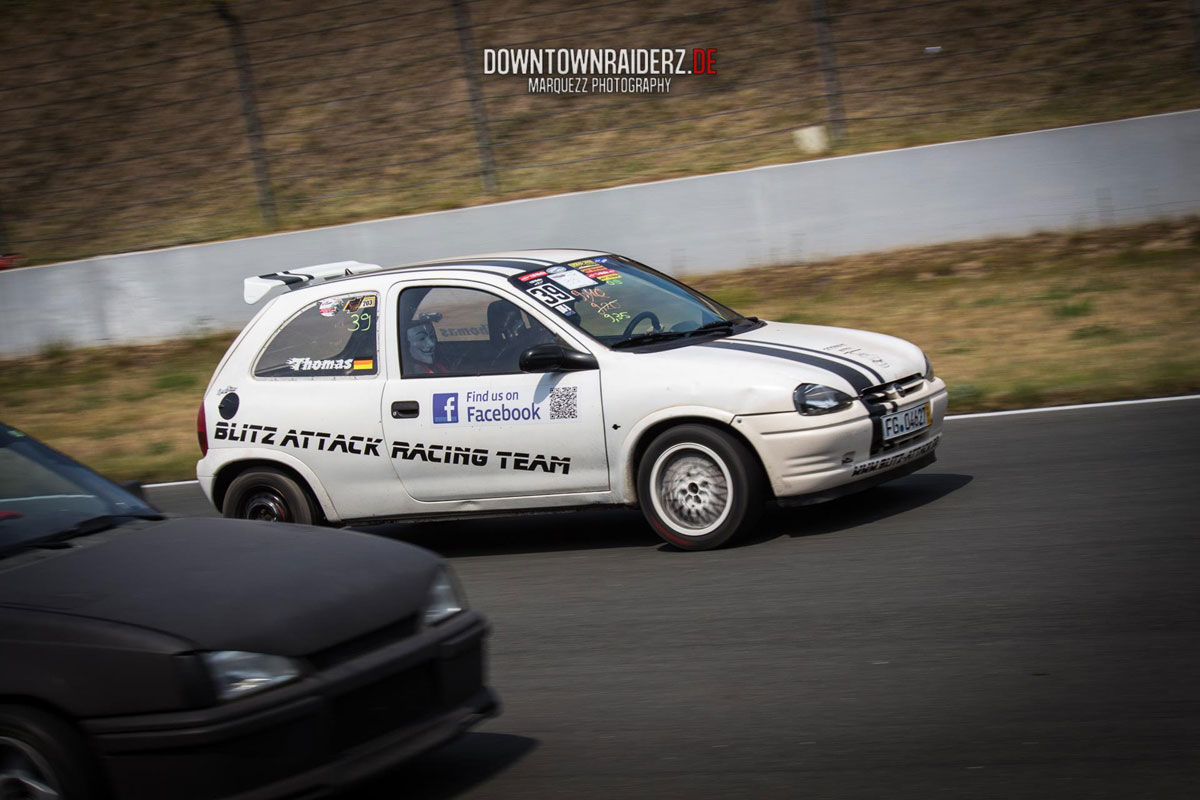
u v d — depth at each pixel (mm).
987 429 11305
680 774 5016
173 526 5457
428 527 10609
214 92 28156
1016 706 5324
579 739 5527
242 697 4211
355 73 26625
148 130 27500
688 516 8453
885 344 9227
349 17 29531
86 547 5121
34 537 5285
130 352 19391
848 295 16672
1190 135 16594
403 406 9117
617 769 5145
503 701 6152
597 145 23688
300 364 9648
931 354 14164
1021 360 13383
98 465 14250
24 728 4230
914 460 8812
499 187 21625
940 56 24156
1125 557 7238
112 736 4168
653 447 8422
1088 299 15102
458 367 9070
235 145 26375
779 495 8156
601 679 6293
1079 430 10734
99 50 30344
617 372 8523
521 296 8992
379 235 18719
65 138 27766
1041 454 10102
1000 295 15781
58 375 18938
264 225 21500
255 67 28484
